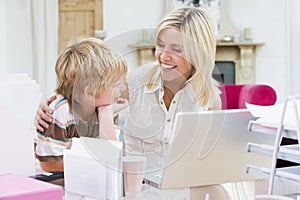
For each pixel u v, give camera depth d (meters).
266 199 1.17
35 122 1.19
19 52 6.01
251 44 5.93
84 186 1.08
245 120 1.26
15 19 6.00
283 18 6.08
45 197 0.84
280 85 6.09
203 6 6.07
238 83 6.02
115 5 6.18
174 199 1.09
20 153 1.14
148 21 6.22
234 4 6.11
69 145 1.19
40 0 5.96
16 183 0.88
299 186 1.30
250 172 1.27
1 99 1.11
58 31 6.12
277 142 1.22
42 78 6.00
